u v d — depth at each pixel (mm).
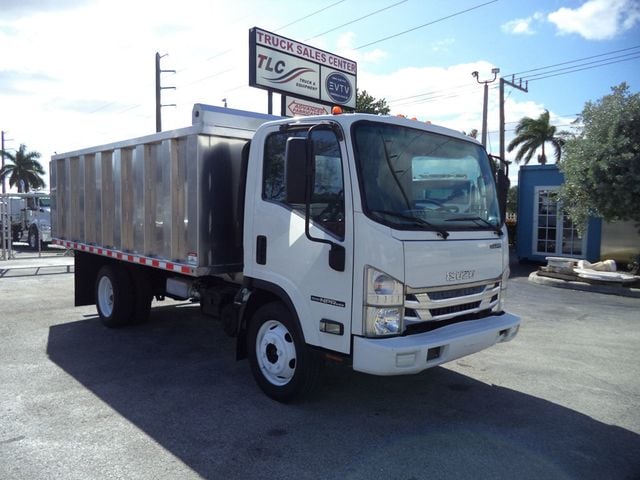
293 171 4066
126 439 4180
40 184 60375
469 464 3867
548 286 12805
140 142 6402
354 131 4246
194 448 4047
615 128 12039
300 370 4695
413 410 4871
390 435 4328
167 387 5375
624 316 9266
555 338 7648
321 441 4195
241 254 5758
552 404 5078
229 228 5656
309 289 4484
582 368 6207
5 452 3932
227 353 6637
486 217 5133
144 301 7703
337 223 4266
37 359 6285
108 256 7340
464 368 6152
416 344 4027
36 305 9664
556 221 17234
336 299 4262
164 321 8312
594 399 5219
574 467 3859
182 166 5707
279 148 4848
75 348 6777
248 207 5109
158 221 6211
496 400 5156
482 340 4504
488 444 4195
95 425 4434
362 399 5113
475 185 5082
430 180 4652
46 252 23344
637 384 5668
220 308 6074
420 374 5891
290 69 15797
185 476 3633
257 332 5117
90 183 7859
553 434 4402
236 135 5625
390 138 4457
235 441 4176
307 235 4148
